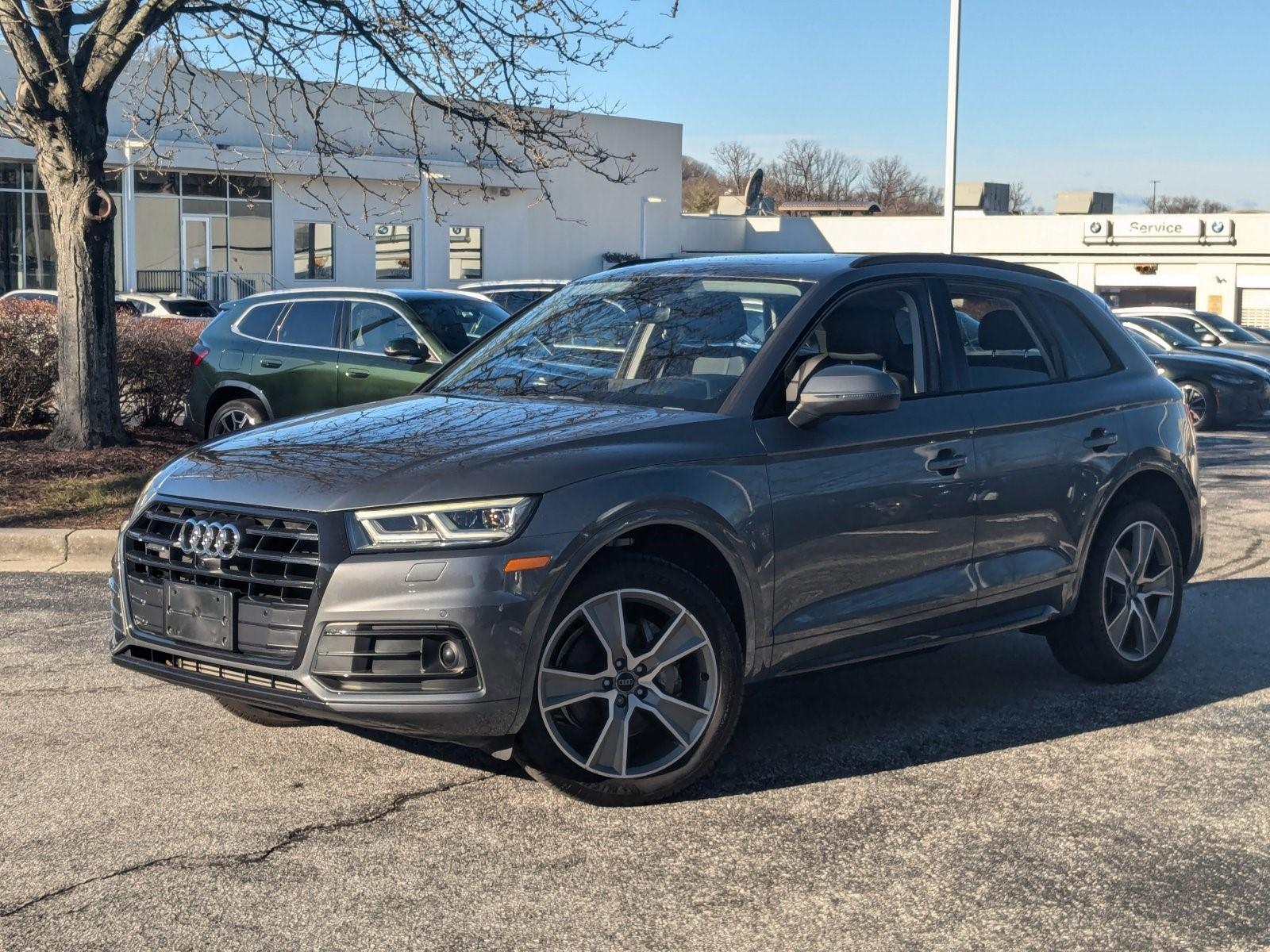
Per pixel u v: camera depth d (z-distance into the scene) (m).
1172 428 6.18
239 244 41.16
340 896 3.77
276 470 4.43
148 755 4.94
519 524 4.14
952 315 5.51
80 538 8.84
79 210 12.02
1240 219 52.72
